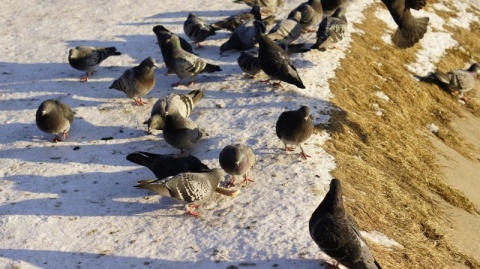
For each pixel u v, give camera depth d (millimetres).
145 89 12141
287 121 9984
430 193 11031
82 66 13422
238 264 7777
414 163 11797
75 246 8273
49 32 16484
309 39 15625
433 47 18203
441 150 13203
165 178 8609
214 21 17109
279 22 15609
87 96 12922
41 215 8906
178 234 8461
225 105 12250
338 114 12031
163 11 17844
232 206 9031
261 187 9461
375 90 14258
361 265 6992
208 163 10195
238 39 14695
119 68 14312
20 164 10344
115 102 12641
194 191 8562
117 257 8047
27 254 8133
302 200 9055
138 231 8555
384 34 17312
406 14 8156
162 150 10773
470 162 13414
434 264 8508
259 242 8141
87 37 16109
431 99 15578
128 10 17922
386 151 11664
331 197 7371
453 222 10344
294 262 7730
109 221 8781
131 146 10938
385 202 9797
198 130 10469
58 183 9758
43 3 18828
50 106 10641
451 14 20641
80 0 18922
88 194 9461
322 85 13156
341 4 16984
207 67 13227
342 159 10523
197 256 7984
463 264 9023
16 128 11656
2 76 14039
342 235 7102
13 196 9398
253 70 13062
